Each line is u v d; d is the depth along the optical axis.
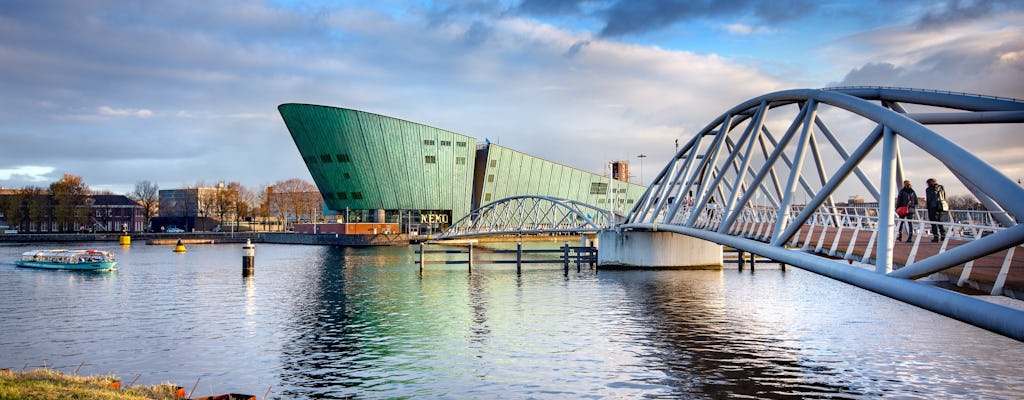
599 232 88.31
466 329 46.09
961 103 33.88
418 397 30.88
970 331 43.66
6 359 38.56
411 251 136.50
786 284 69.06
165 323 49.31
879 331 43.97
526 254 124.56
